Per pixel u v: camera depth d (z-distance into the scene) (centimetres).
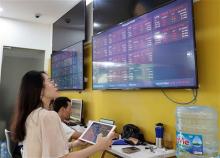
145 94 234
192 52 174
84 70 350
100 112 309
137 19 232
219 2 171
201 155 146
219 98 167
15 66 485
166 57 196
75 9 388
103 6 304
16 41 477
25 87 137
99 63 296
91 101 333
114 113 279
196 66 171
